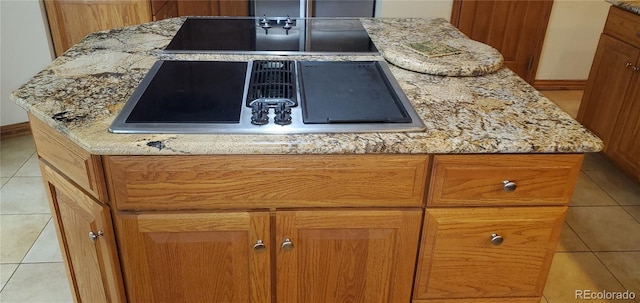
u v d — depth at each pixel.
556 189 1.24
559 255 2.15
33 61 2.88
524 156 1.18
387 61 1.62
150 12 2.73
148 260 1.26
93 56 1.58
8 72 2.85
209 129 1.14
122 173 1.14
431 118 1.24
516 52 3.75
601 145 1.17
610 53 2.66
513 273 1.36
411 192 1.21
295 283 1.33
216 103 1.27
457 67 1.51
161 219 1.21
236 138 1.11
